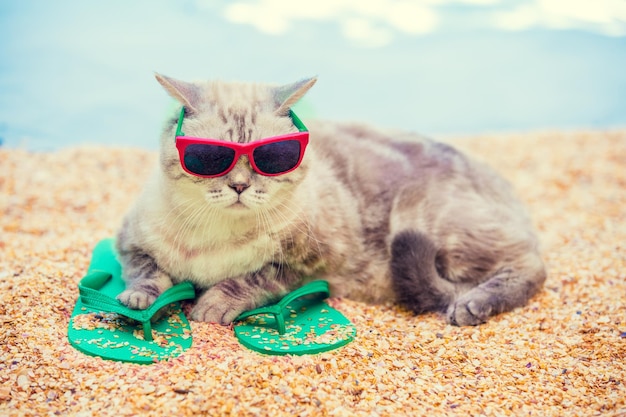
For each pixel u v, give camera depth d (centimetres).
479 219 86
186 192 72
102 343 67
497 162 149
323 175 84
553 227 111
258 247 75
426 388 65
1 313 71
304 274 79
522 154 153
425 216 86
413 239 82
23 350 66
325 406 61
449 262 86
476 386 66
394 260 83
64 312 73
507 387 66
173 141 71
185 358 66
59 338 68
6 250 91
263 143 69
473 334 76
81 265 84
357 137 93
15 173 126
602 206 121
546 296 85
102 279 78
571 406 63
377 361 69
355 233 84
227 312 73
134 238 77
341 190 84
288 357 67
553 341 74
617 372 67
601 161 146
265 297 76
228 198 69
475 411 62
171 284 77
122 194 123
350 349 70
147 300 71
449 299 82
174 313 74
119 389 62
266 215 73
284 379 64
